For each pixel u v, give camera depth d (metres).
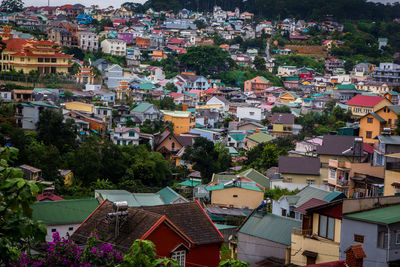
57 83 102.19
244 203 52.81
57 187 60.00
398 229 21.94
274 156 72.88
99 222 23.91
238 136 96.19
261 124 109.12
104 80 126.12
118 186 65.56
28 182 12.16
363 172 47.38
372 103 102.06
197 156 77.44
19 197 12.09
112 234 22.70
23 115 75.19
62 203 42.78
